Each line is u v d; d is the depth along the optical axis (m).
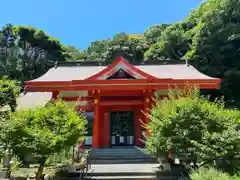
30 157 10.48
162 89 18.59
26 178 11.25
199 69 37.31
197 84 18.50
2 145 10.16
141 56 58.62
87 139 19.92
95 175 12.45
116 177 12.18
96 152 17.06
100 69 23.97
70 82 18.95
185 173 11.55
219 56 37.00
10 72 48.53
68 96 20.28
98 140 18.41
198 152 9.84
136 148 18.12
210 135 10.08
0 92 16.53
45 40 57.97
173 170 12.06
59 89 19.20
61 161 13.14
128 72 18.67
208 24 38.09
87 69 24.11
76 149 14.67
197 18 49.81
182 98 11.83
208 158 9.84
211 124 10.72
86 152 16.25
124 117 21.42
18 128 10.10
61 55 59.66
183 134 10.38
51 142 9.98
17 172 12.53
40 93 30.67
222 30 36.75
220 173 7.58
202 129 10.51
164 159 12.45
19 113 11.12
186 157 10.70
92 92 19.06
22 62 49.41
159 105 12.48
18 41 52.72
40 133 10.09
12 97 17.22
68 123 10.95
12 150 10.32
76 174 12.40
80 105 19.98
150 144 11.50
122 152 16.97
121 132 21.12
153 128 11.36
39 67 51.50
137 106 21.16
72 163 13.21
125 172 12.47
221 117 10.87
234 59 36.91
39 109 11.59
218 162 9.88
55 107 11.65
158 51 50.59
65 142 10.63
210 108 11.16
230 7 37.19
